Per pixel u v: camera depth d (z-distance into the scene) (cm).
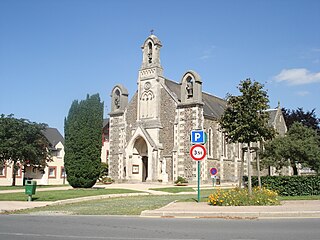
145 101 5041
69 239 1023
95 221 1420
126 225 1298
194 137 2122
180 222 1380
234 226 1265
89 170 3459
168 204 2027
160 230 1179
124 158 5081
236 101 2216
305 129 3862
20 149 4453
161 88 4962
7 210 1862
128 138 5184
